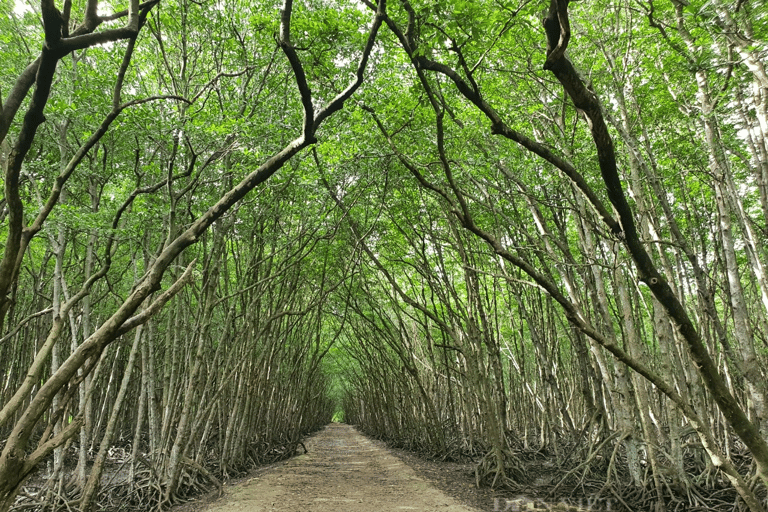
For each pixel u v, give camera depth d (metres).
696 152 7.88
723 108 6.84
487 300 13.17
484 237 2.97
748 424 2.24
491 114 2.63
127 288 12.84
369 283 15.52
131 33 1.62
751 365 6.01
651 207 9.05
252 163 8.28
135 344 7.69
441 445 14.15
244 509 7.75
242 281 9.80
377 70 7.64
